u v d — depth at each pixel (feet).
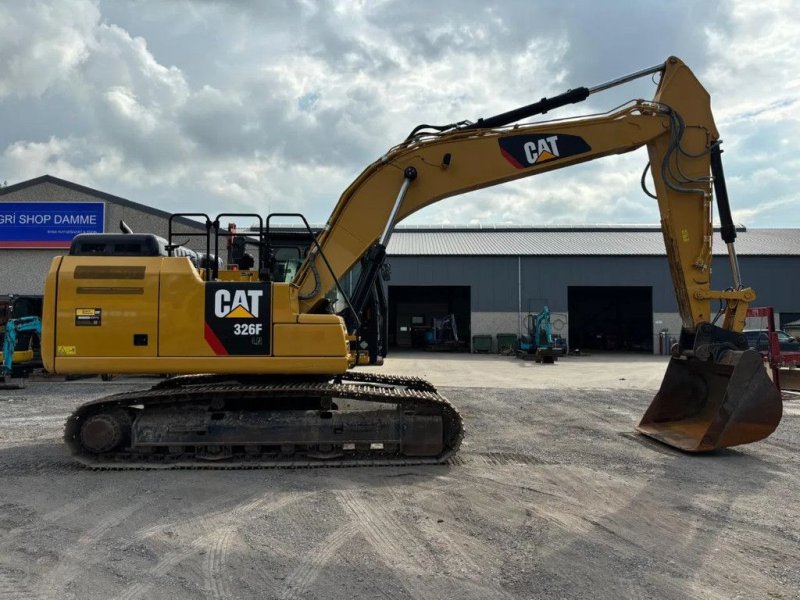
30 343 47.47
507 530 13.71
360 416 19.76
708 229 22.68
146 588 10.76
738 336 22.09
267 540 13.05
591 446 22.75
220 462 19.38
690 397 25.14
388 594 10.53
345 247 22.03
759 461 20.54
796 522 14.46
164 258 19.54
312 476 18.33
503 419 28.81
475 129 22.50
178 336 19.11
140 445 19.33
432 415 20.02
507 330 98.02
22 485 17.24
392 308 121.90
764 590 10.82
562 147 22.56
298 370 19.38
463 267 98.99
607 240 113.39
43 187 67.72
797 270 97.19
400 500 15.89
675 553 12.48
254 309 19.36
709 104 23.04
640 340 121.29
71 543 12.90
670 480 18.03
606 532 13.65
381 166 22.35
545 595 10.53
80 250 19.90
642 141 22.68
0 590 10.67
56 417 29.01
